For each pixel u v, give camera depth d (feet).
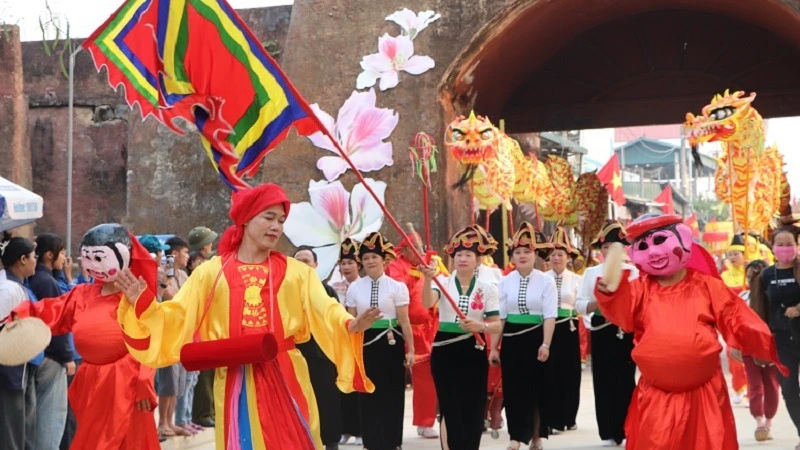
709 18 64.64
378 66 54.80
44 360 28.81
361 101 54.80
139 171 63.00
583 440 37.76
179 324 20.71
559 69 68.33
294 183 55.26
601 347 36.04
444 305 30.66
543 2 53.52
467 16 53.98
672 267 23.45
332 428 36.01
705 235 93.56
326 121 55.16
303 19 56.24
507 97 67.87
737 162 48.32
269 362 20.98
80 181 68.95
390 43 54.75
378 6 55.26
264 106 23.61
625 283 23.59
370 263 34.17
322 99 55.42
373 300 34.12
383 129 54.29
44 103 69.36
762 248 54.19
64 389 29.43
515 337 34.37
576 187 74.13
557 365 37.42
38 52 69.72
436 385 30.86
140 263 20.81
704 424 23.04
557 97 68.80
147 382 24.82
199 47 23.48
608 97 68.28
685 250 23.40
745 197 48.39
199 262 38.52
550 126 69.51
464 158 48.44
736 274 49.34
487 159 49.01
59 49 69.46
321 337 21.38
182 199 62.49
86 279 33.24
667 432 23.09
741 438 37.32
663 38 66.03
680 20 65.05
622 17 64.80
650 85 67.56
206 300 21.24
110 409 24.76
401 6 55.01
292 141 55.42
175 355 20.59
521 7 53.42
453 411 30.42
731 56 65.72
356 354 20.83
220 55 23.44
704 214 198.49
